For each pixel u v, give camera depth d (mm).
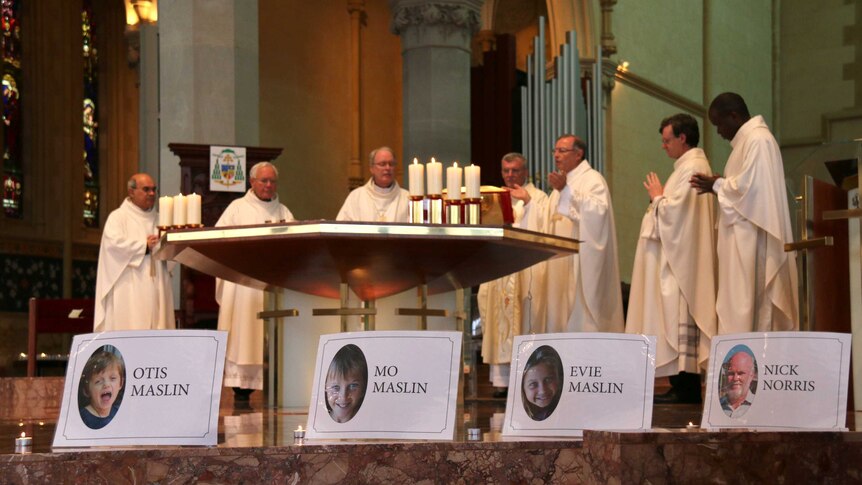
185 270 10172
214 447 3510
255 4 11000
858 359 5711
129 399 3713
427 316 6496
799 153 20406
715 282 7367
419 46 13234
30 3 19141
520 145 15586
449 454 3625
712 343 4207
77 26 19859
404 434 3840
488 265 5969
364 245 5227
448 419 3838
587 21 15758
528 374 4074
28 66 19047
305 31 15922
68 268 19234
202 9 10719
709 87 19000
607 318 7695
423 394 3869
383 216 7625
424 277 6074
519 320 8336
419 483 3584
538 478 3668
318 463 3521
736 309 6695
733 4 19703
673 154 7582
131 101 20547
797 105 20531
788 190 7223
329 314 6328
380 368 3904
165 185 10719
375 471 3576
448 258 5574
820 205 6102
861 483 3529
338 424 3883
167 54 10781
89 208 20000
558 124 14812
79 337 3785
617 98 16359
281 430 4516
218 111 10672
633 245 16562
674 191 7375
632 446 3324
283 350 6648
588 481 3504
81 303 10195
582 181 7793
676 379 7676
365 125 16922
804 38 20500
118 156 20375
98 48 20375
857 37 19969
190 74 10672
